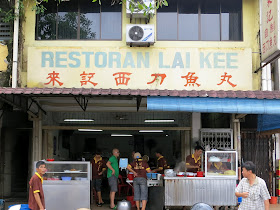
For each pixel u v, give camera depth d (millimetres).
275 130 11016
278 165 12539
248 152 12586
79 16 10875
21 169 12734
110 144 19891
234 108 8930
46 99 11469
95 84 10195
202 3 10984
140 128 12562
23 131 12703
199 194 9750
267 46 9492
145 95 8797
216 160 9828
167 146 19562
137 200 10055
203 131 12148
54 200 9664
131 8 8055
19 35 10500
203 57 10289
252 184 6355
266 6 9617
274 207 11422
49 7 10891
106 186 15625
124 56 10273
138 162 10195
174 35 10812
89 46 10656
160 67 10258
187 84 10227
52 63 10227
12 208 7555
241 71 10250
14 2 10570
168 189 9742
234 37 10883
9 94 9172
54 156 13344
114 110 12164
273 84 10812
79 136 19656
